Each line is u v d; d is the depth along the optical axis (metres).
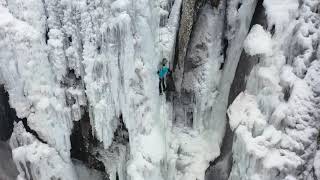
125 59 6.86
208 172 7.66
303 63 6.26
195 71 7.73
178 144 7.96
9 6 6.80
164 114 7.80
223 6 7.43
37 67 6.88
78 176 8.02
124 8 6.55
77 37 6.79
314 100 6.11
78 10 6.62
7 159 7.77
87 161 7.94
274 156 6.14
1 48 6.74
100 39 6.71
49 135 7.20
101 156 7.79
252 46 6.73
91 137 7.61
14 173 7.80
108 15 6.57
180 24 7.31
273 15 6.72
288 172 6.05
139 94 7.31
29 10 6.72
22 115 7.16
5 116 7.40
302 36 6.33
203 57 7.64
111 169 7.79
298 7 6.61
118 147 7.69
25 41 6.71
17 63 6.84
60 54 6.91
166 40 7.33
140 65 7.09
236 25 7.45
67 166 7.57
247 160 6.45
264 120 6.44
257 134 6.45
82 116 7.38
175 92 7.93
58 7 6.71
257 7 7.12
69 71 7.06
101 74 6.91
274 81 6.42
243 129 6.58
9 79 6.93
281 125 6.24
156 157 7.44
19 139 7.35
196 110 7.91
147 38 7.02
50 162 7.32
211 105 7.83
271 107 6.38
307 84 6.19
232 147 6.93
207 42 7.56
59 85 7.13
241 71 7.09
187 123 8.11
